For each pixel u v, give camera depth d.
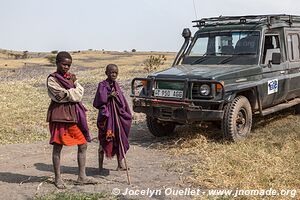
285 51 10.34
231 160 7.12
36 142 9.72
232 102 8.49
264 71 9.41
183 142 8.65
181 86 8.40
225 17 10.17
